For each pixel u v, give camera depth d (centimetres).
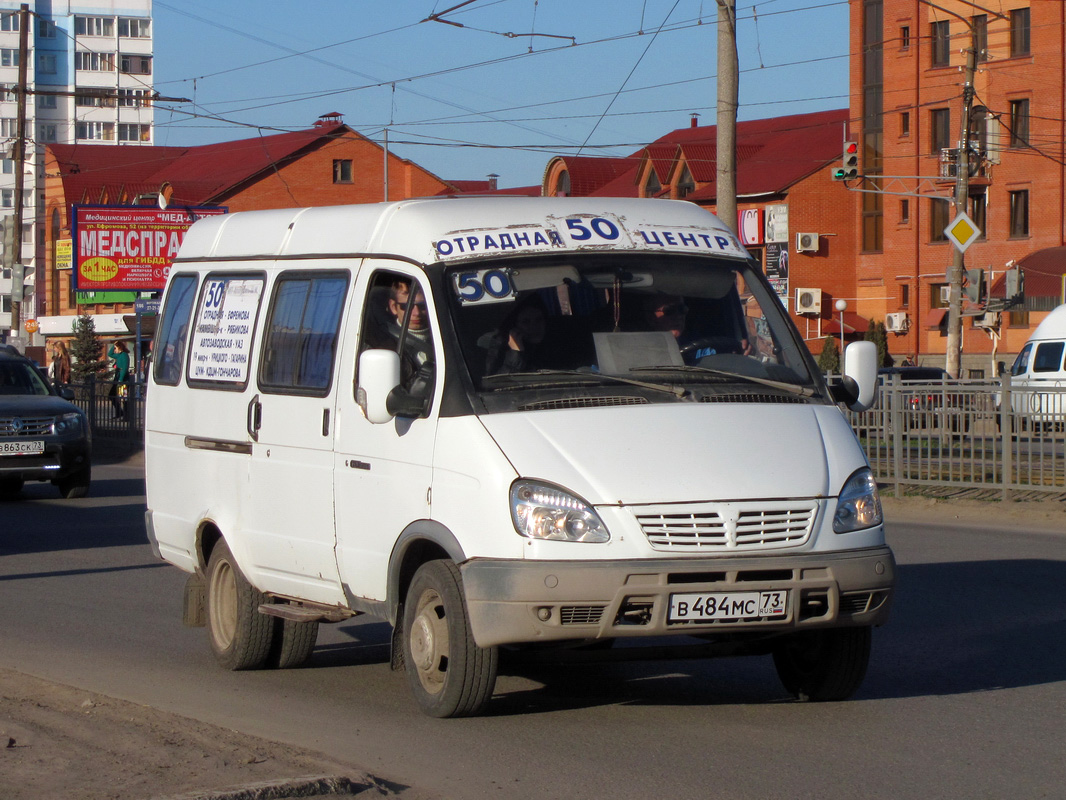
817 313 6353
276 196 7506
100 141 13662
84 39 13588
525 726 744
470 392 734
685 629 682
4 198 13225
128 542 1667
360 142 7688
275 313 896
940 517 1833
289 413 860
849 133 6388
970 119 3666
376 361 747
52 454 2177
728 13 2091
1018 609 1115
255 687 877
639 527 680
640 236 824
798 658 812
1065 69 5550
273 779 585
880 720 757
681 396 743
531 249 795
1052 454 1797
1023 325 5625
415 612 752
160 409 1025
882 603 720
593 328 775
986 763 666
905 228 6106
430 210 812
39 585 1333
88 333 7488
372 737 727
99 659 973
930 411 1936
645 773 650
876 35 6272
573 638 683
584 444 704
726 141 2103
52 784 580
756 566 683
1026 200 5706
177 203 7338
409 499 747
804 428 743
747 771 653
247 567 903
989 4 5731
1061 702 799
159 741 655
